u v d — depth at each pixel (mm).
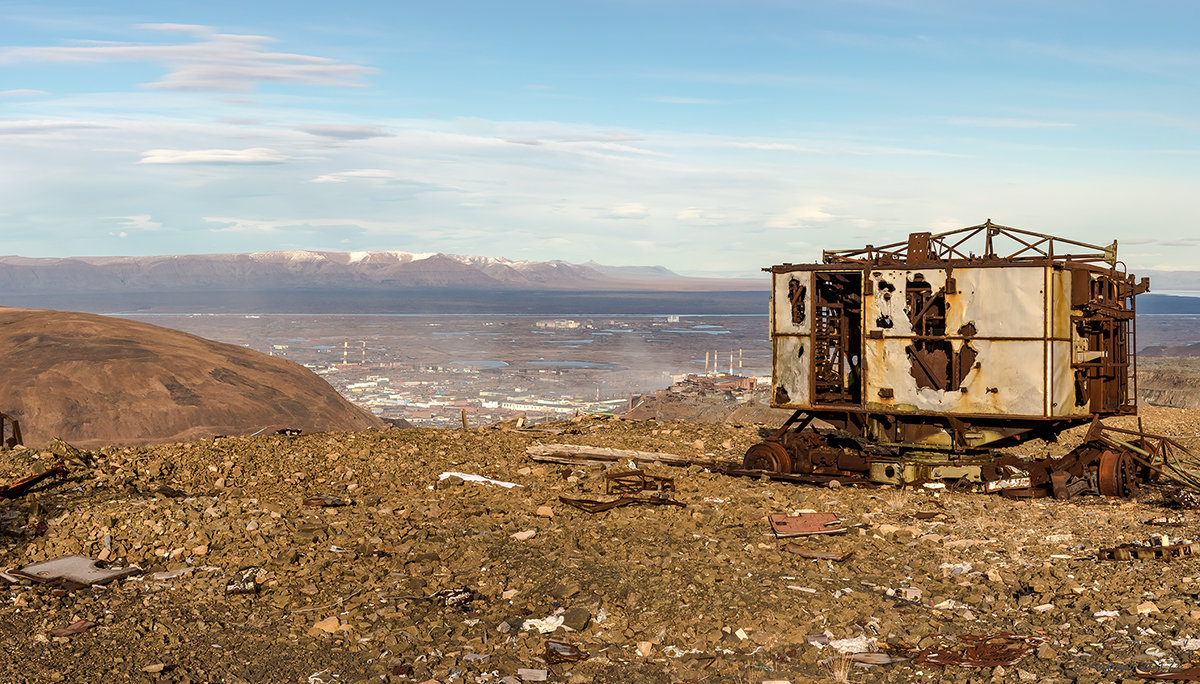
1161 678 6535
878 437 16031
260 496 14125
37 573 9469
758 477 15766
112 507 11844
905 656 7469
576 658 7469
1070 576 9383
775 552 10578
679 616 8352
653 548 10625
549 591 9055
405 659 7508
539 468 16219
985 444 15242
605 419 23078
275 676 7172
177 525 11117
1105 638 7559
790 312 16750
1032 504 13562
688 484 14758
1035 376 14492
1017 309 14586
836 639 7836
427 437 19000
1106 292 15938
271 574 9695
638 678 7098
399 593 9148
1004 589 9148
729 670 7188
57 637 7785
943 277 15102
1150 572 9367
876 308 15688
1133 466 14477
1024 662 7141
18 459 14180
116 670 7152
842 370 16781
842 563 10180
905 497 14008
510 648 7707
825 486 15219
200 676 7121
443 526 11828
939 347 15266
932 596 8984
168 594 9008
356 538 11148
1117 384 16688
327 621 8203
